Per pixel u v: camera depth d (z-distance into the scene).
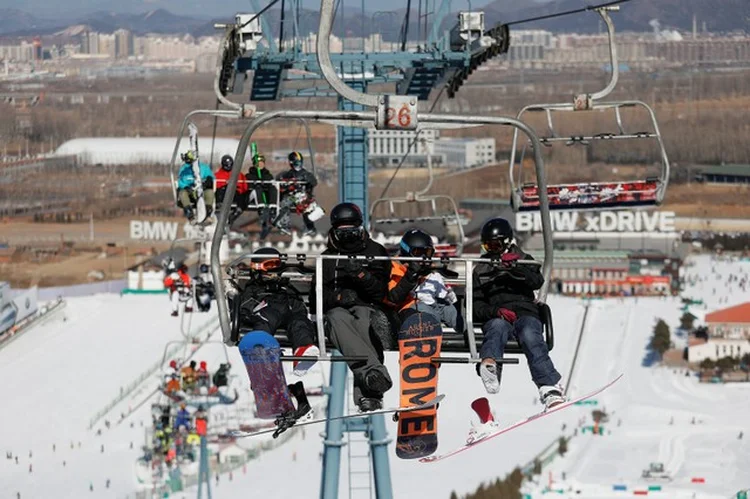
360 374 37.12
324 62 36.75
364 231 38.50
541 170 38.59
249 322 38.19
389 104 36.78
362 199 88.19
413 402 36.75
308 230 81.12
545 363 37.38
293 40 85.00
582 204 72.19
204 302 101.88
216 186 79.88
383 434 87.19
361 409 37.22
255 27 80.44
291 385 37.31
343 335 37.53
